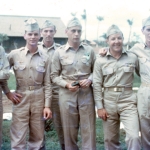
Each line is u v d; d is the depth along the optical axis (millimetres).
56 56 3385
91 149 3348
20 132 3273
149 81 3170
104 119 3262
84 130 3355
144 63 3207
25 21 3307
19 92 3297
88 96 3352
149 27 3207
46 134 4023
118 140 3383
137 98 3234
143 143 3240
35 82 3279
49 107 3334
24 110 3275
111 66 3213
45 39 3828
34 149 3326
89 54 3367
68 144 3391
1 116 3240
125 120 3164
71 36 3314
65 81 3320
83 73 3350
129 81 3227
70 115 3340
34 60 3287
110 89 3232
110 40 3184
